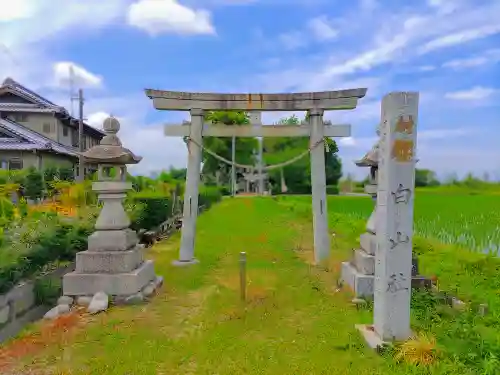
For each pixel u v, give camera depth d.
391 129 6.16
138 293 8.60
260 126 12.95
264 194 54.22
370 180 9.44
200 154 12.87
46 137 33.69
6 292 6.86
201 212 28.83
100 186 9.05
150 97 12.59
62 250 9.68
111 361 5.80
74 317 7.62
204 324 7.21
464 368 5.25
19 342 6.49
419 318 6.98
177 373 5.48
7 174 22.22
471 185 51.91
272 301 8.36
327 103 12.59
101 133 42.91
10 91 33.75
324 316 7.56
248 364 5.66
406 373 5.26
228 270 11.34
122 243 8.88
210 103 12.72
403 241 6.15
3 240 7.43
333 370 5.42
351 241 16.12
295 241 16.52
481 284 9.23
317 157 12.73
